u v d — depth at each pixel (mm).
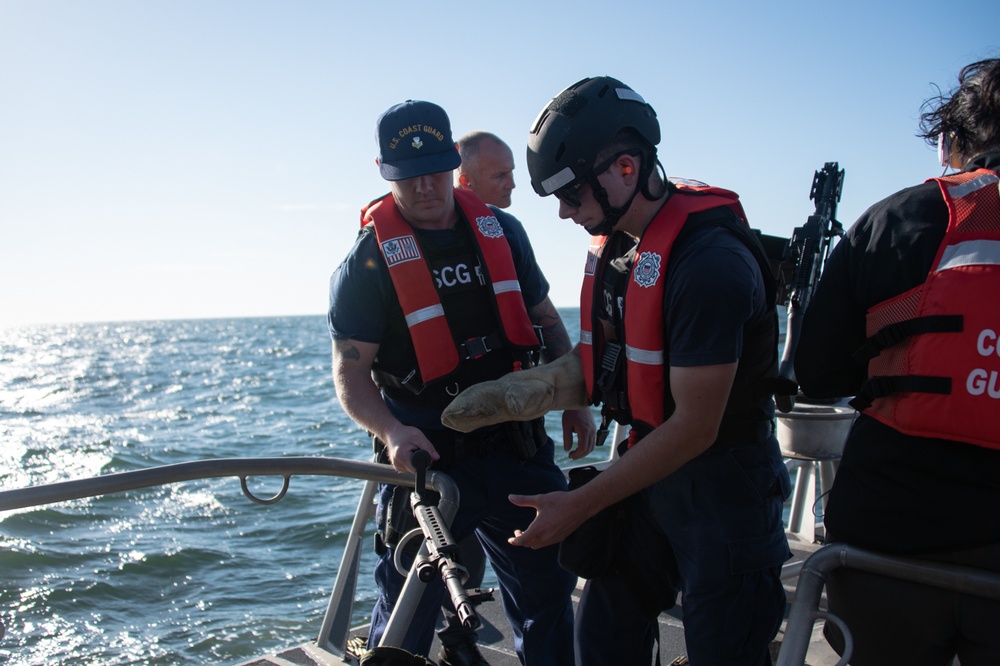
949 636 1761
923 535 1724
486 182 3910
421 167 2631
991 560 1678
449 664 2953
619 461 2039
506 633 3541
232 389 25797
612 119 2039
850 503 1821
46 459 13148
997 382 1598
